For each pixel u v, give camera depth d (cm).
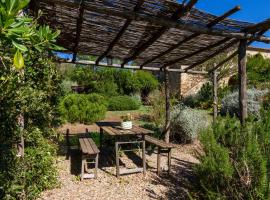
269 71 1695
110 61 733
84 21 452
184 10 358
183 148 784
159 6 359
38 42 163
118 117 1417
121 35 497
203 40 532
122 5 359
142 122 1186
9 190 314
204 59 692
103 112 1302
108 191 464
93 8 351
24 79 355
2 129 301
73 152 717
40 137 425
